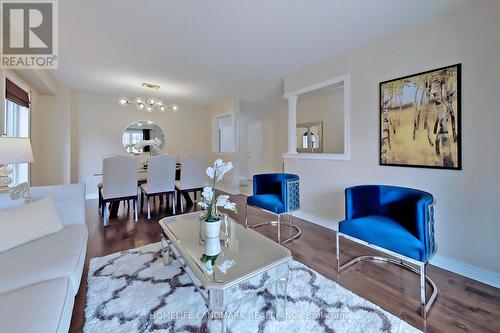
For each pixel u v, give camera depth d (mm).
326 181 3162
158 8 1954
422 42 2180
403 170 2350
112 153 5230
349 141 2852
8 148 1859
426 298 1646
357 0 1861
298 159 3584
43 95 4121
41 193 2014
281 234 2930
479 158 1879
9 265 1333
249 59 3037
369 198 2191
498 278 1801
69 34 2377
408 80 2283
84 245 1746
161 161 3707
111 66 3273
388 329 1354
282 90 4551
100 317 1456
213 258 1493
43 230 1720
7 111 2980
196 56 2938
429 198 1721
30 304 1016
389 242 1721
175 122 6109
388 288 1780
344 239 2750
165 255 2088
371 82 2607
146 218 3553
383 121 2500
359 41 2549
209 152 6477
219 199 1650
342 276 1947
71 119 4770
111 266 2074
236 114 5379
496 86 1784
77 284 1407
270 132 6574
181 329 1368
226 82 4020
